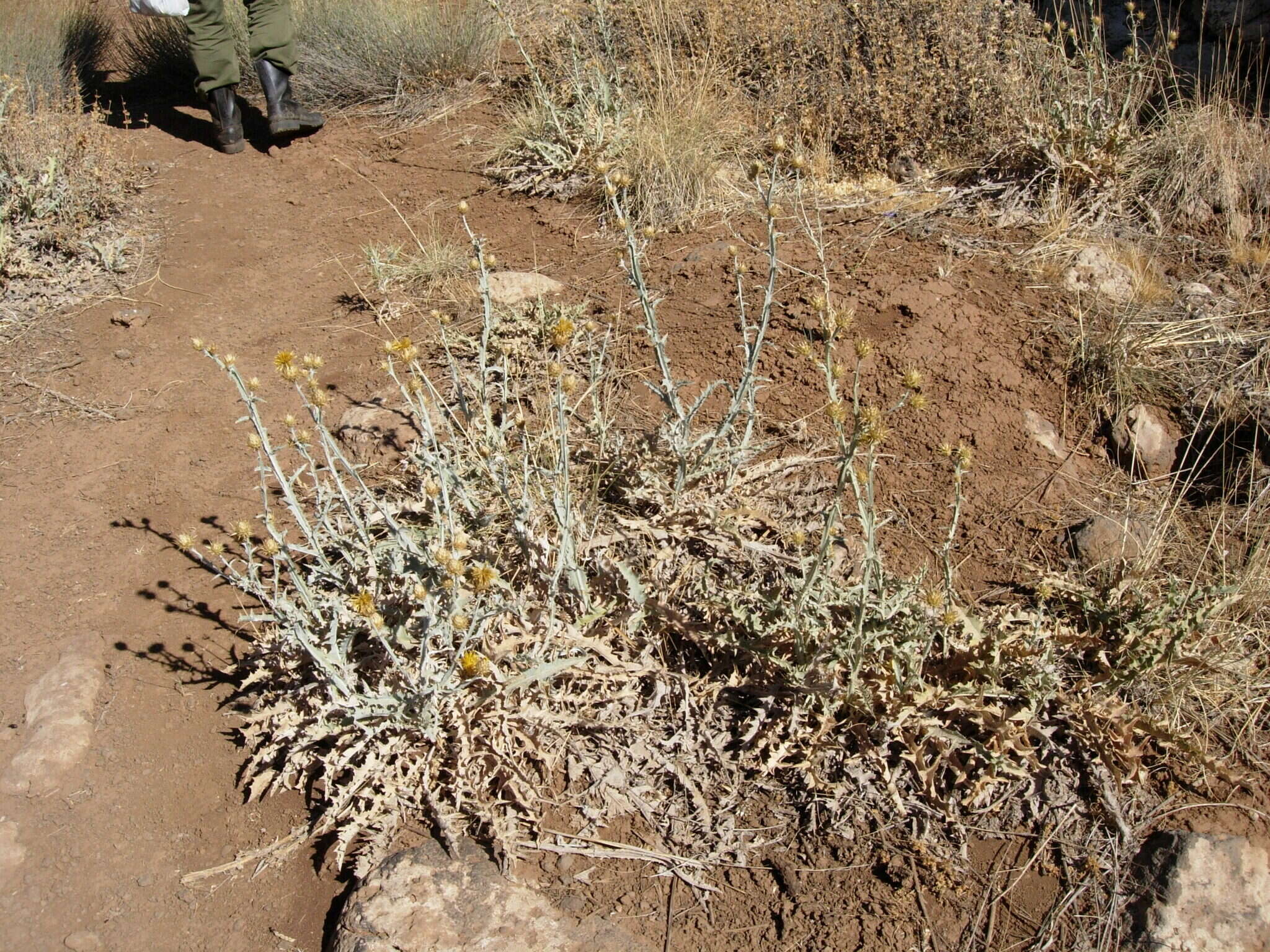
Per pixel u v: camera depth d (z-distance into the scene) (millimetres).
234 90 6371
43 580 3301
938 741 2566
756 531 3160
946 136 5281
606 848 2480
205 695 2936
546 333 4137
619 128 5492
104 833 2604
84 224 5293
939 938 2305
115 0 9547
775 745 2621
